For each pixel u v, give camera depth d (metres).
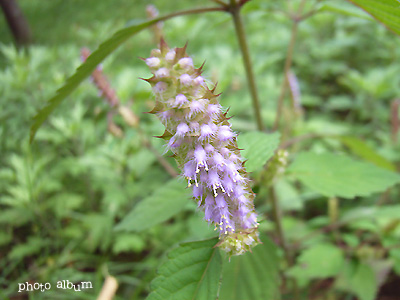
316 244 0.14
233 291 0.10
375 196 0.18
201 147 0.06
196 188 0.06
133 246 0.16
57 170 0.18
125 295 0.15
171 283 0.07
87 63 0.08
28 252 0.15
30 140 0.09
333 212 0.14
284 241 0.13
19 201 0.16
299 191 0.18
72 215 0.17
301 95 0.25
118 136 0.14
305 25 0.21
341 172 0.10
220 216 0.06
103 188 0.18
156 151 0.14
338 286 0.13
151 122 0.16
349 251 0.13
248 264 0.10
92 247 0.16
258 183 0.09
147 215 0.10
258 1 0.13
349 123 0.22
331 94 0.26
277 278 0.10
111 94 0.13
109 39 0.07
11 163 0.17
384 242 0.14
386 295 0.16
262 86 0.22
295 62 0.27
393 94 0.23
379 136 0.19
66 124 0.18
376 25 0.25
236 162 0.06
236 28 0.10
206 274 0.07
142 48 0.29
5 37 0.42
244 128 0.19
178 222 0.17
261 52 0.27
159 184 0.18
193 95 0.06
